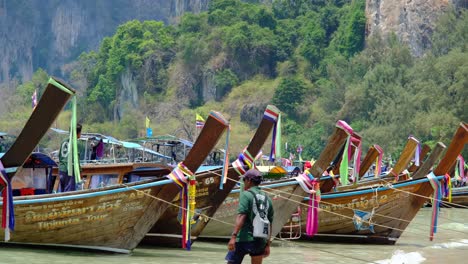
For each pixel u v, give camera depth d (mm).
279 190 19156
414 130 95688
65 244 16641
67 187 17875
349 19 158750
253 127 149375
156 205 16828
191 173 16812
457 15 131750
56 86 14469
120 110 169375
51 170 19391
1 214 15828
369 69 124188
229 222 20219
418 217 35375
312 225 19672
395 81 114812
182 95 161500
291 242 21375
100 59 182500
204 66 162750
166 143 38500
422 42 141875
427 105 97562
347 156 19172
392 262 17906
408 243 22891
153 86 165375
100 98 173500
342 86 130875
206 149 16719
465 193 39844
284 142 131875
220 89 158500
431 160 22875
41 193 19172
